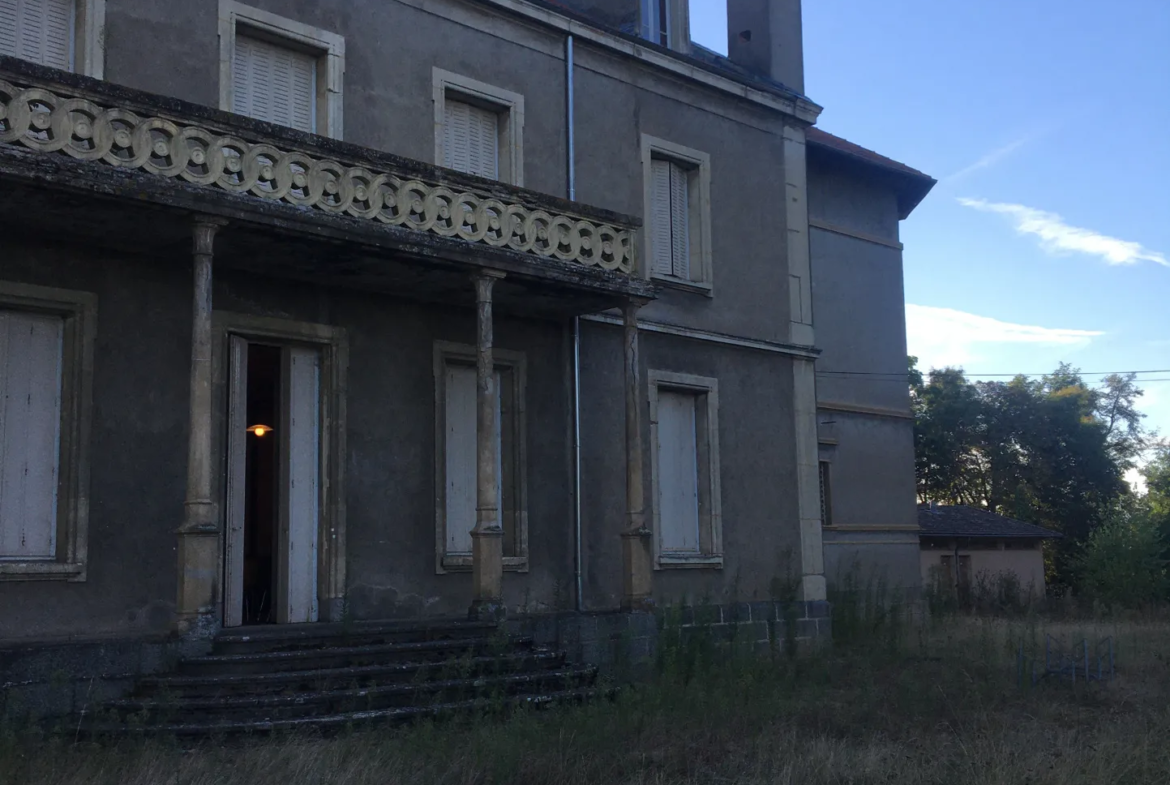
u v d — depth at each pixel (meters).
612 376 15.51
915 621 21.95
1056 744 9.59
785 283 18.14
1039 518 48.34
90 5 11.19
